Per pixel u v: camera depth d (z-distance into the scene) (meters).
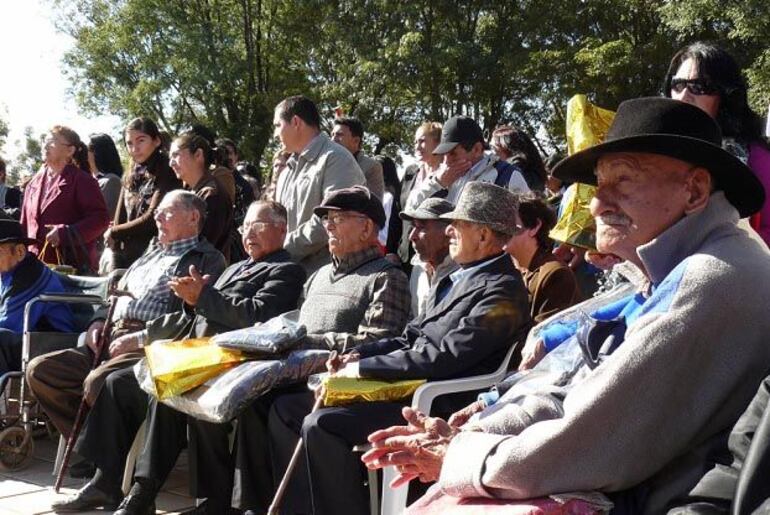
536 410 2.42
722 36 18.14
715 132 2.30
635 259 2.35
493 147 6.18
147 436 4.27
